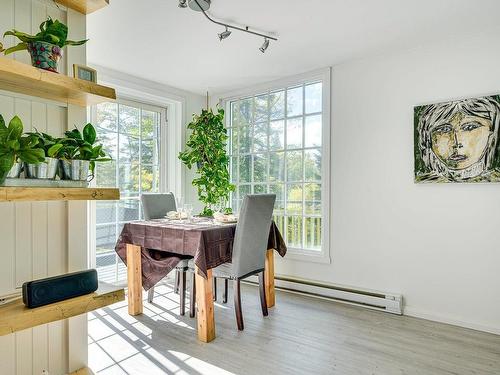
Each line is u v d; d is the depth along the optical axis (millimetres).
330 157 3236
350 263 3123
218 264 2361
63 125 1640
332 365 1975
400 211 2855
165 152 4004
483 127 2457
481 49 2502
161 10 2225
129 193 3617
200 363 1997
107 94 1558
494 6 2143
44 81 1306
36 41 1312
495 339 2324
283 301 3127
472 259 2529
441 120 2629
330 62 3152
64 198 1333
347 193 3139
